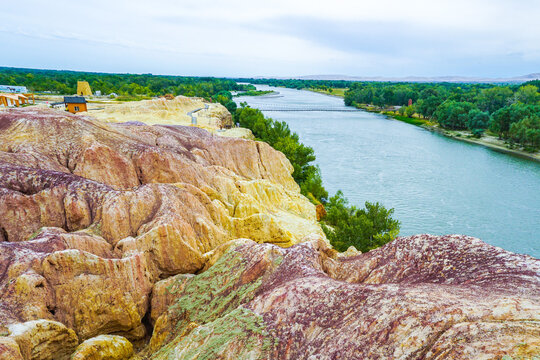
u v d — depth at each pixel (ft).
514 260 58.49
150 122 312.71
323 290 60.95
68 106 333.21
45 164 116.98
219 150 204.13
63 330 69.00
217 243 113.60
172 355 63.87
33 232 94.73
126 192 105.91
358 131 596.29
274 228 130.62
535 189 316.60
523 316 40.50
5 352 54.95
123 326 82.58
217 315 75.77
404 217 249.34
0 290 69.31
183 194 116.06
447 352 39.32
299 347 53.72
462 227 235.20
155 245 94.27
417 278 66.18
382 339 46.26
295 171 298.97
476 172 368.07
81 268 78.59
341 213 207.10
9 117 134.41
